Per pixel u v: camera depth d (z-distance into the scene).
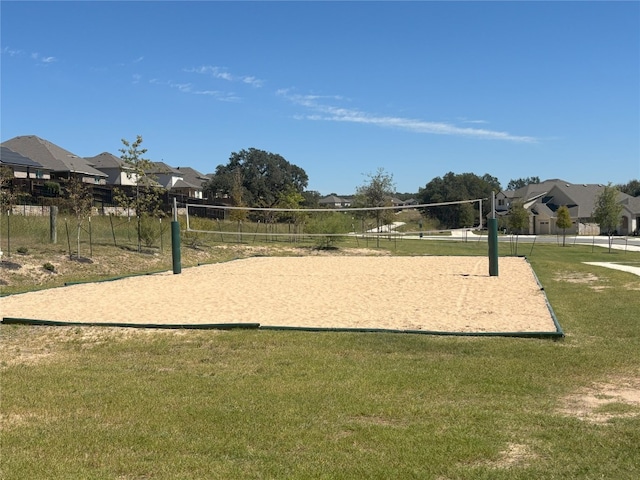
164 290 12.49
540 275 15.09
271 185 80.50
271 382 5.60
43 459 3.74
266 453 3.83
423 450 3.83
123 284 13.62
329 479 3.42
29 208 26.91
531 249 28.73
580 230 55.84
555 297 11.06
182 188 65.25
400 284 13.23
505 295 11.19
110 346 7.39
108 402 5.00
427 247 30.86
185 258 20.94
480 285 12.84
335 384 5.49
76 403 4.97
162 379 5.76
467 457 3.72
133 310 9.88
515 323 8.39
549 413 4.61
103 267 16.64
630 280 13.39
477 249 29.14
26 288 12.95
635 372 5.86
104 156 56.28
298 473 3.50
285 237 33.28
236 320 8.92
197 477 3.46
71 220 23.05
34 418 4.60
